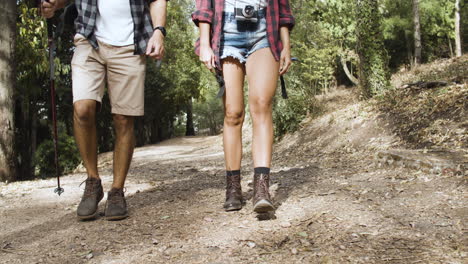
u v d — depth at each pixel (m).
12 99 6.89
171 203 3.25
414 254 1.81
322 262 1.80
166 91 26.47
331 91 16.16
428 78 10.95
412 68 16.03
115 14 2.73
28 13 8.21
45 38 8.35
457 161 3.70
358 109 9.15
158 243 2.22
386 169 4.27
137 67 2.77
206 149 16.20
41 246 2.31
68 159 15.18
